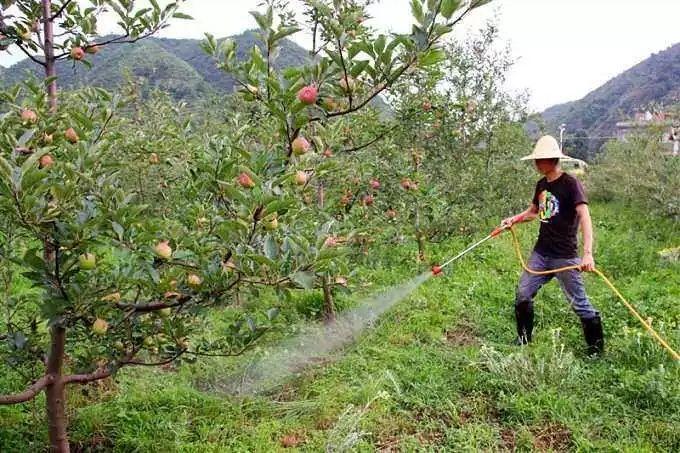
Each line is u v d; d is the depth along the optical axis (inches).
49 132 110.4
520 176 366.3
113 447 133.6
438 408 147.3
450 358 175.0
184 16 138.3
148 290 109.8
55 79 126.7
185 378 164.2
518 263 284.8
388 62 96.5
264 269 93.7
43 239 92.7
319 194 210.8
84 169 95.9
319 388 157.3
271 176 100.7
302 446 132.9
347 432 133.3
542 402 147.6
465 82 338.6
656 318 206.2
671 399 145.9
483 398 153.3
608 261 281.4
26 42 128.0
